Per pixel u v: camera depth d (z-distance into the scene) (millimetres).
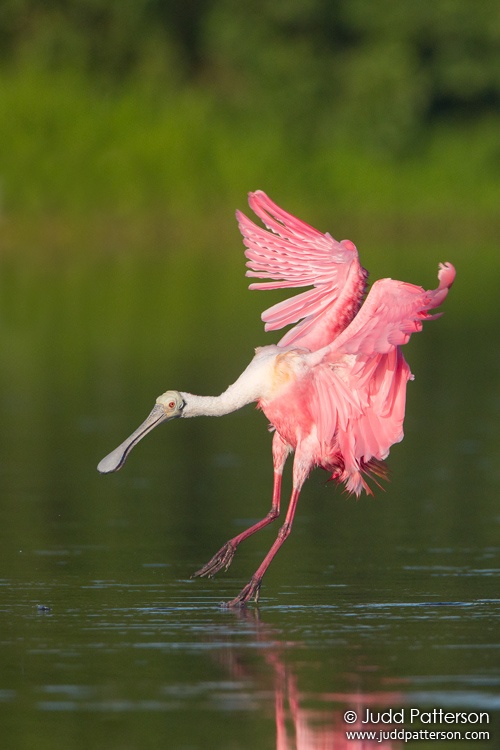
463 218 45469
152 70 46219
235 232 40562
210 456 16391
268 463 15961
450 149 48688
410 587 10469
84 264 35906
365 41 49469
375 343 10484
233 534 12438
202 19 48875
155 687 7949
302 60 47625
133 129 42375
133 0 47000
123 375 21344
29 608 9859
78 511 13312
